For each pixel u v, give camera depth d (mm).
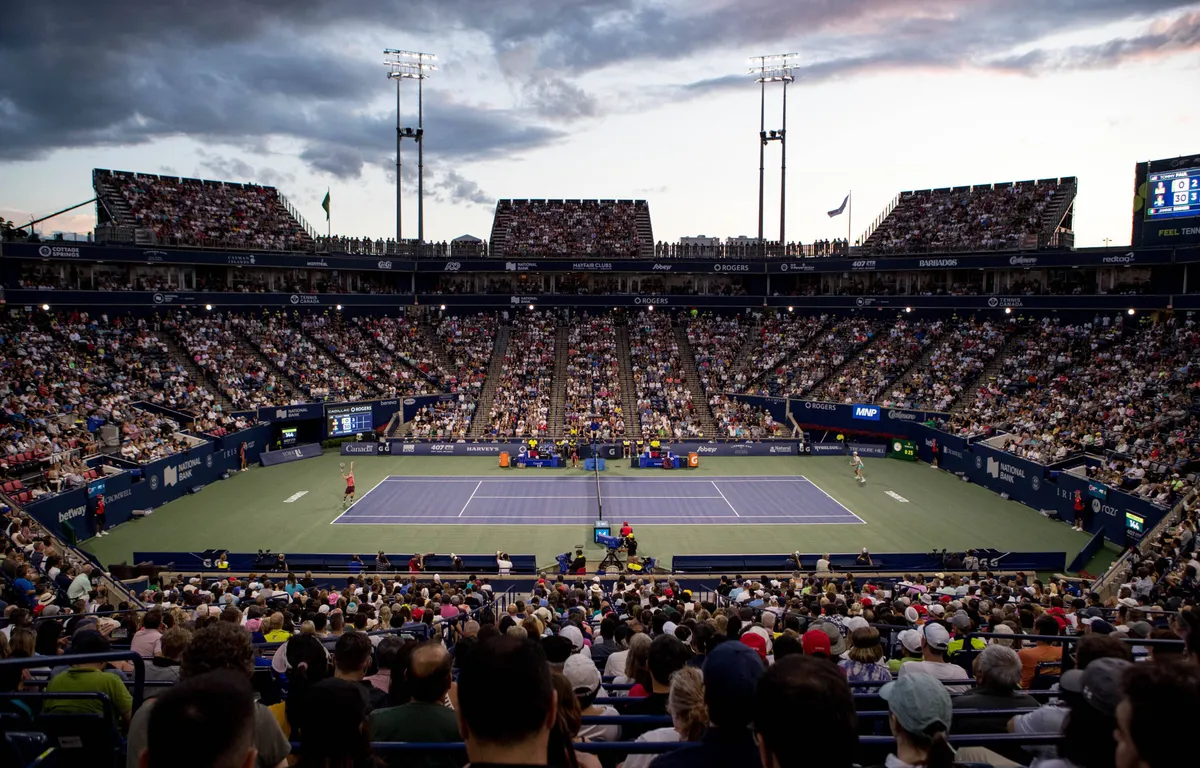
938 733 4164
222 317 64312
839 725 2984
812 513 43531
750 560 33656
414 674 5660
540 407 63062
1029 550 36750
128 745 5098
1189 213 53750
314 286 71250
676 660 7488
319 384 62125
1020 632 14523
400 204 74938
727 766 3865
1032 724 6207
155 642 11086
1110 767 4066
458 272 74625
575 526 40812
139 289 59719
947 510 44125
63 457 39656
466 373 68500
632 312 77625
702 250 76375
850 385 63969
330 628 15656
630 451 56969
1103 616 18641
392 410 63719
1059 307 60594
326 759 3926
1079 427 46500
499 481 51219
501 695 3027
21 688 9875
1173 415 43469
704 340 73000
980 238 67875
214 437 51125
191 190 68188
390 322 72562
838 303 71188
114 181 63594
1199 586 21609
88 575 24891
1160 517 33250
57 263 58938
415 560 32438
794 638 9273
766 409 65125
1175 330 53250
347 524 40719
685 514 43312
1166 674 2787
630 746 5449
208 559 33250
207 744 2865
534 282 78625
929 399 59531
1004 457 47688
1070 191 66312
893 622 16859
